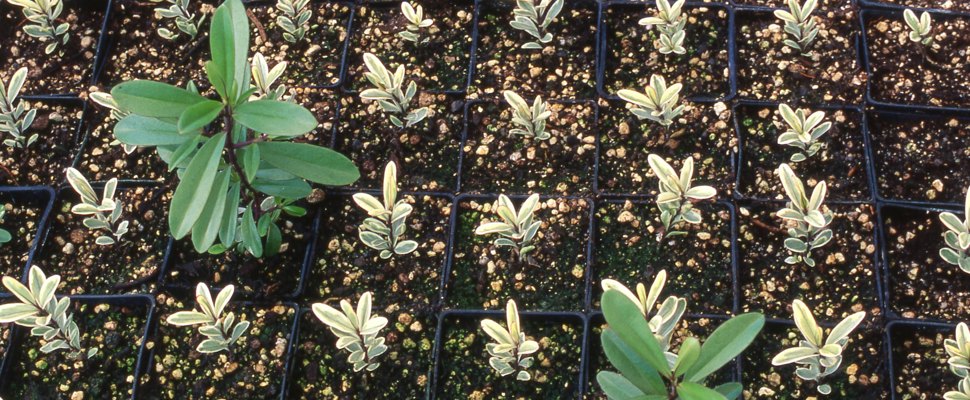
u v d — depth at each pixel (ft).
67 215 3.29
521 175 3.28
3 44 3.58
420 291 3.16
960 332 2.86
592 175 3.27
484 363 3.08
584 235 3.20
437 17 3.54
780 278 3.14
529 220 3.09
